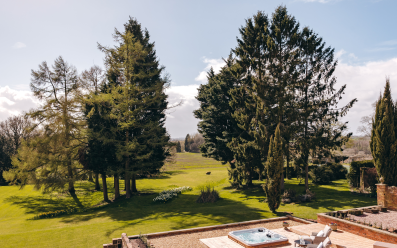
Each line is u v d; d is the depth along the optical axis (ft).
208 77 124.77
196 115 120.16
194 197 88.17
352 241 35.58
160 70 98.58
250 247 34.24
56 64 106.32
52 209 87.86
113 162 88.48
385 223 42.45
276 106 78.95
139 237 40.11
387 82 63.10
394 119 63.31
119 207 80.28
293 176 121.60
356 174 81.66
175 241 39.09
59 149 96.58
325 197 73.10
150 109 102.32
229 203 74.59
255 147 79.25
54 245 44.62
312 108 78.23
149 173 101.30
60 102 103.81
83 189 118.62
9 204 95.50
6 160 151.64
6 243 45.96
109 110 92.12
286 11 81.82
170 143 98.63
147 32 112.88
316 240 33.04
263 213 58.70
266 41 79.82
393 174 60.80
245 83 88.58
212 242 37.60
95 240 46.37
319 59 80.02
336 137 77.51
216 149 102.47
